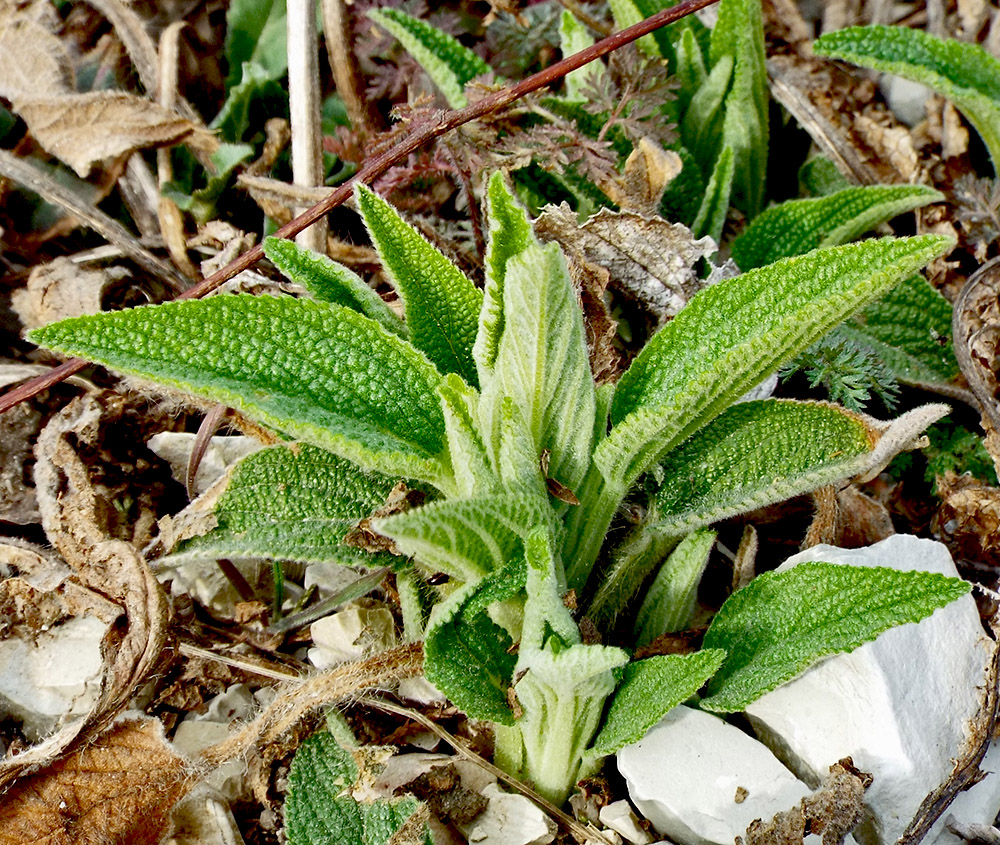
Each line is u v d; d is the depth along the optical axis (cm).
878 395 49
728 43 50
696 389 38
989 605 45
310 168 48
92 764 41
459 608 39
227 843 41
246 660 43
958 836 41
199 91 55
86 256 49
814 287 39
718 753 40
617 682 41
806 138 55
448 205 52
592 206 49
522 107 48
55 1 53
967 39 55
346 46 51
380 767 41
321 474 42
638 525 42
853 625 39
